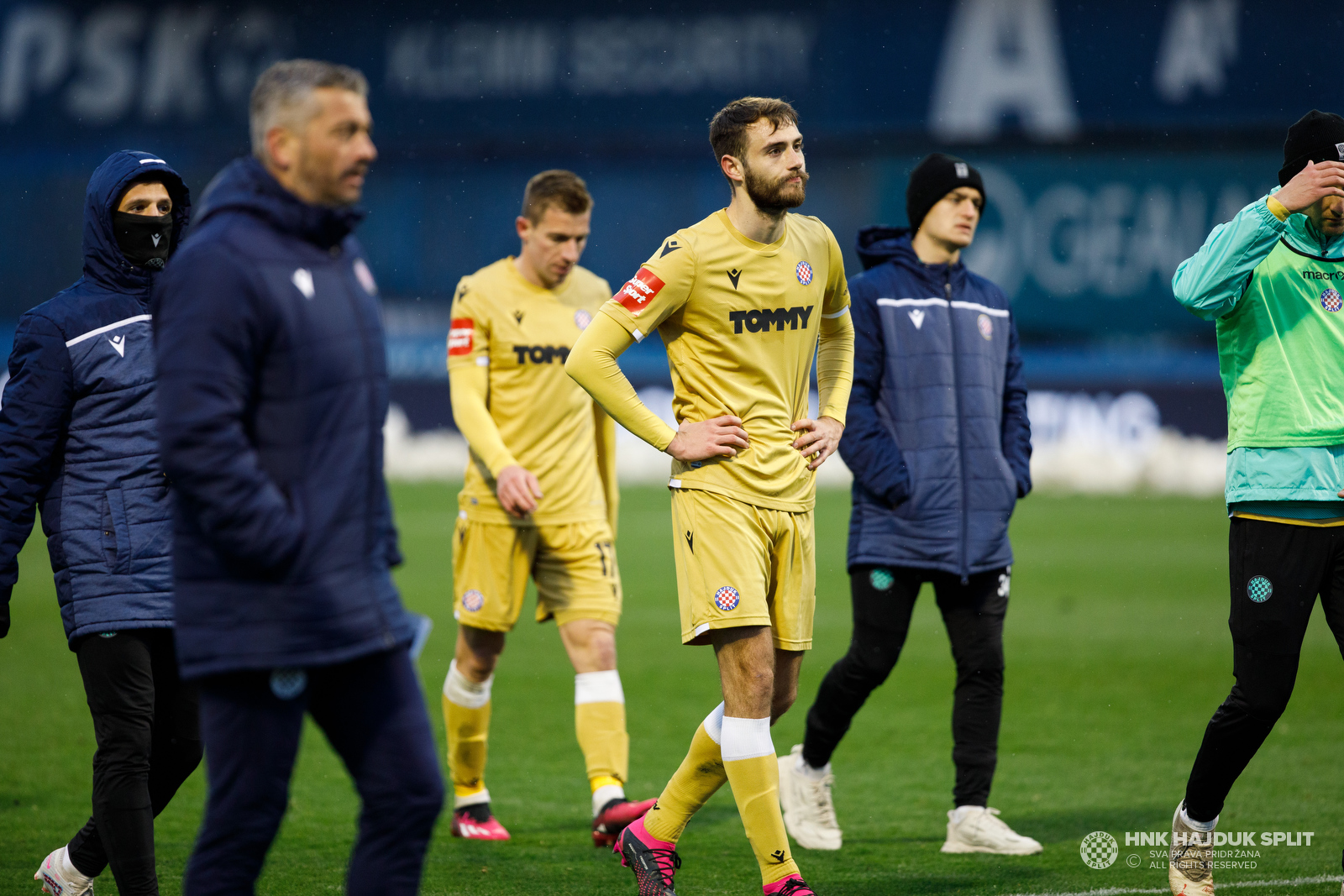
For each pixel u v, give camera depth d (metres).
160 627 12.73
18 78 98.69
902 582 16.80
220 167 98.25
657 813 14.06
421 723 10.09
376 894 9.88
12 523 12.64
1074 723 23.98
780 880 13.21
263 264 9.40
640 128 93.31
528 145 94.44
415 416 79.06
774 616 13.96
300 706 9.81
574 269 19.59
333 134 9.60
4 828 17.33
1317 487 12.89
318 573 9.50
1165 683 27.44
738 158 13.34
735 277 13.45
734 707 13.38
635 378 75.69
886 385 17.11
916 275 17.41
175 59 98.06
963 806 16.41
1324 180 12.66
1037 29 89.12
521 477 17.23
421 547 47.66
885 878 15.13
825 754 16.86
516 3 94.38
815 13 91.00
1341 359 13.16
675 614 36.94
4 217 98.06
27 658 30.58
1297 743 22.03
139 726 12.67
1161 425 74.12
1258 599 13.08
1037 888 14.62
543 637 34.69
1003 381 17.78
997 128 89.56
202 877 9.64
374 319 10.07
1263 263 13.48
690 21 92.38
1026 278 86.81
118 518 12.74
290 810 18.39
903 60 90.12
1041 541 50.59
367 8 95.75
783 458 13.66
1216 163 86.06
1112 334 85.75
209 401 9.12
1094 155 87.81
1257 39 86.50
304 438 9.55
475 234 94.56
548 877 15.28
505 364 18.50
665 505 62.56
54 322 12.78
